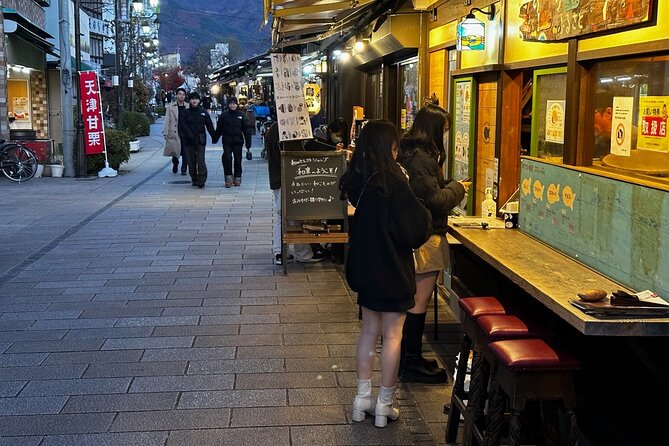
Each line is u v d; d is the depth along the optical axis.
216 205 12.92
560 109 5.39
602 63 4.71
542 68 5.62
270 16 8.07
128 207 12.70
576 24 4.60
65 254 8.91
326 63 18.03
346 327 6.19
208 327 6.18
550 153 5.59
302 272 8.07
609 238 3.77
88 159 17.62
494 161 6.57
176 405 4.65
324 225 8.09
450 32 7.97
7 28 17.77
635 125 4.27
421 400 4.83
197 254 8.92
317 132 11.45
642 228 3.44
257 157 23.23
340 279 7.78
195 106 15.21
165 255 8.87
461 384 4.20
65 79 17.31
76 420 4.43
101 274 7.93
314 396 4.81
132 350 5.62
